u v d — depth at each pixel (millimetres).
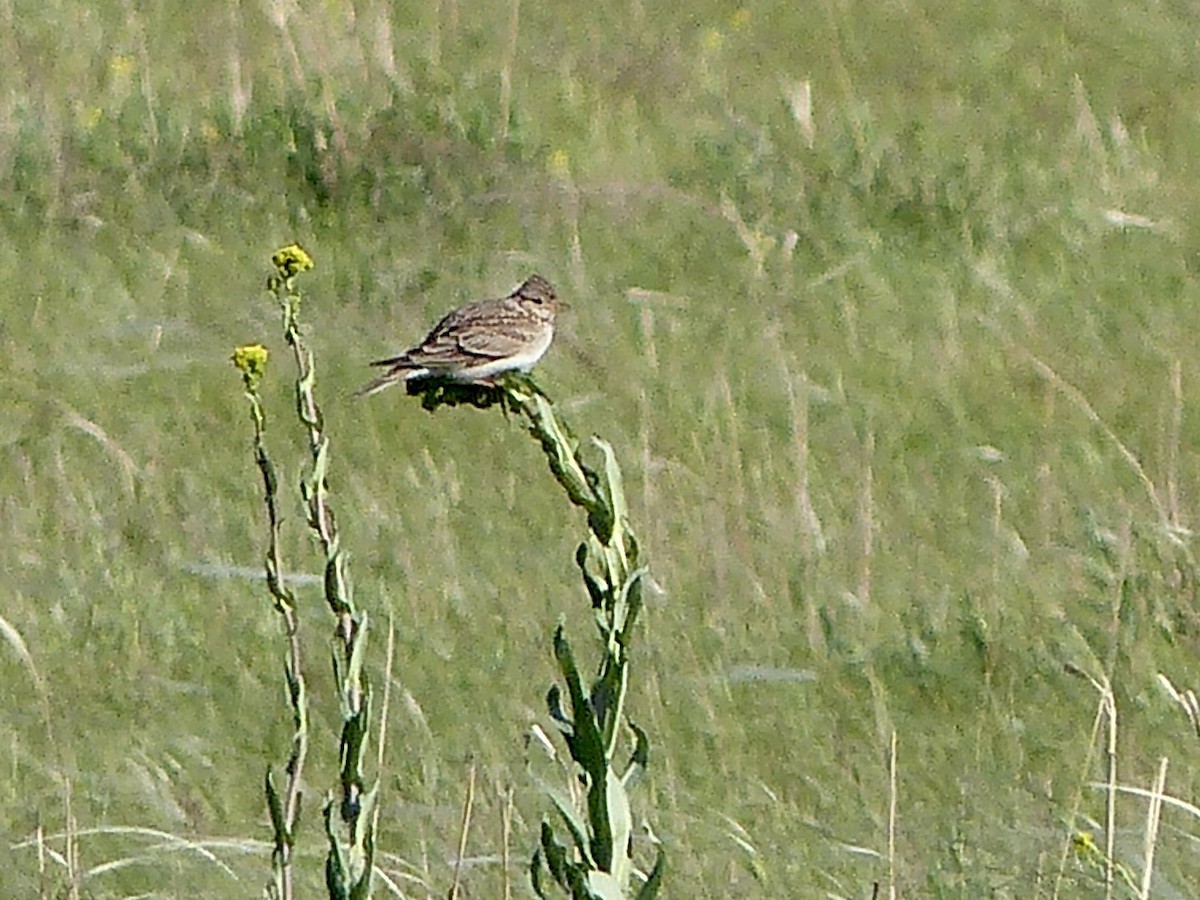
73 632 14656
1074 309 21438
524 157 24031
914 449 17828
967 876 11633
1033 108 27328
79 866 11477
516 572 15633
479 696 13844
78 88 24891
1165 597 15344
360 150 23625
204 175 23156
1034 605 15211
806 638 14695
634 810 12031
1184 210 24297
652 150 24766
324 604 15016
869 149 25219
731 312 20781
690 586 15172
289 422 17906
